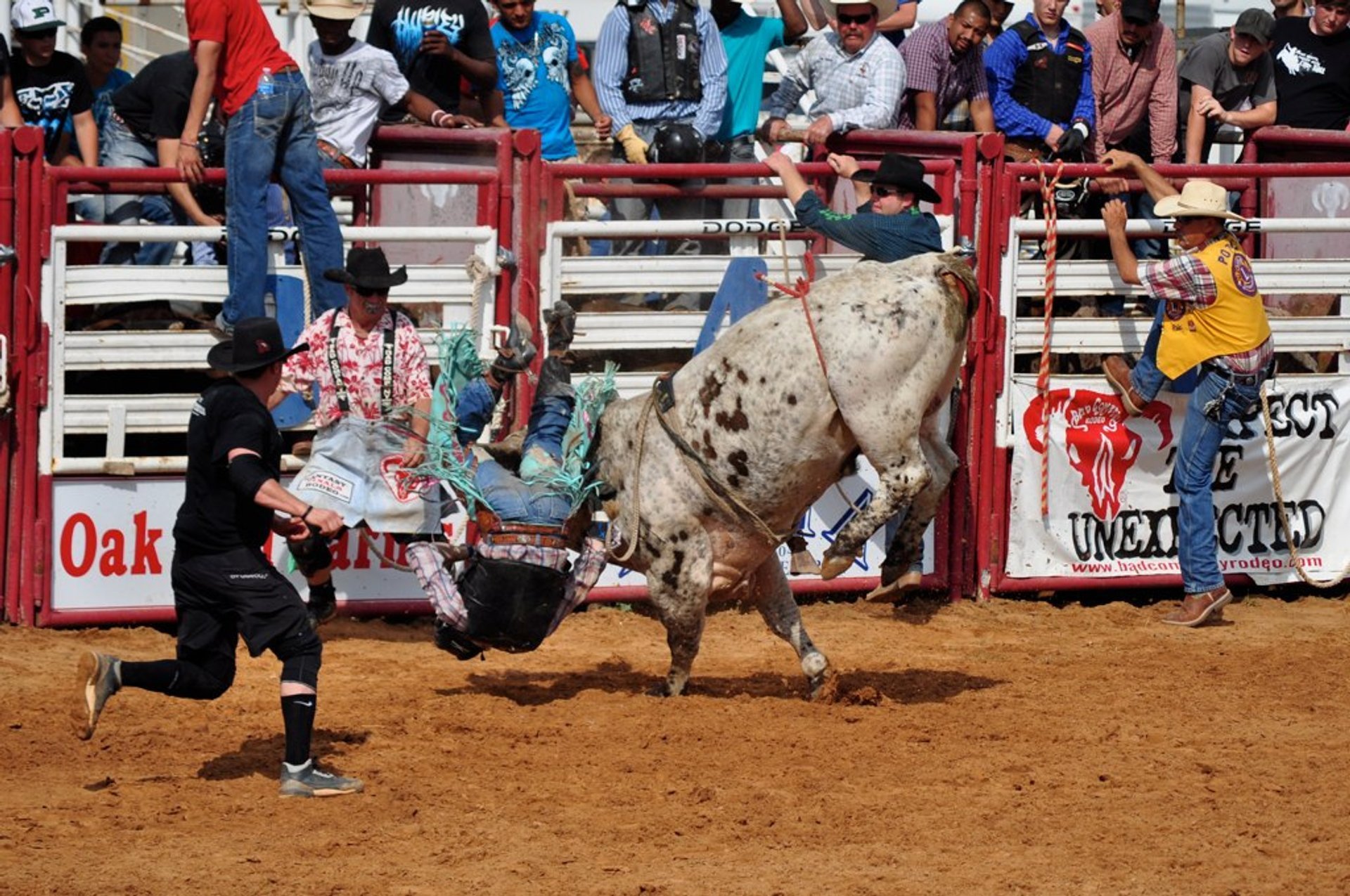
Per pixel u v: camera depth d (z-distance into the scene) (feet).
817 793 41.93
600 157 90.63
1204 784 42.93
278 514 54.08
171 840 38.19
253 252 59.67
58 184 60.03
